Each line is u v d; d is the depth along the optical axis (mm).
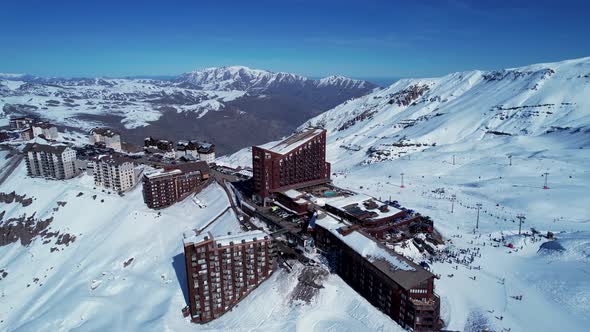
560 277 120875
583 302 107562
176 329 111125
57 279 166500
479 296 117375
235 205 198125
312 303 115188
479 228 172125
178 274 145375
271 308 115375
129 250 173750
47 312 137250
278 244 150000
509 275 128500
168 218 199875
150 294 134625
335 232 141500
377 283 115188
